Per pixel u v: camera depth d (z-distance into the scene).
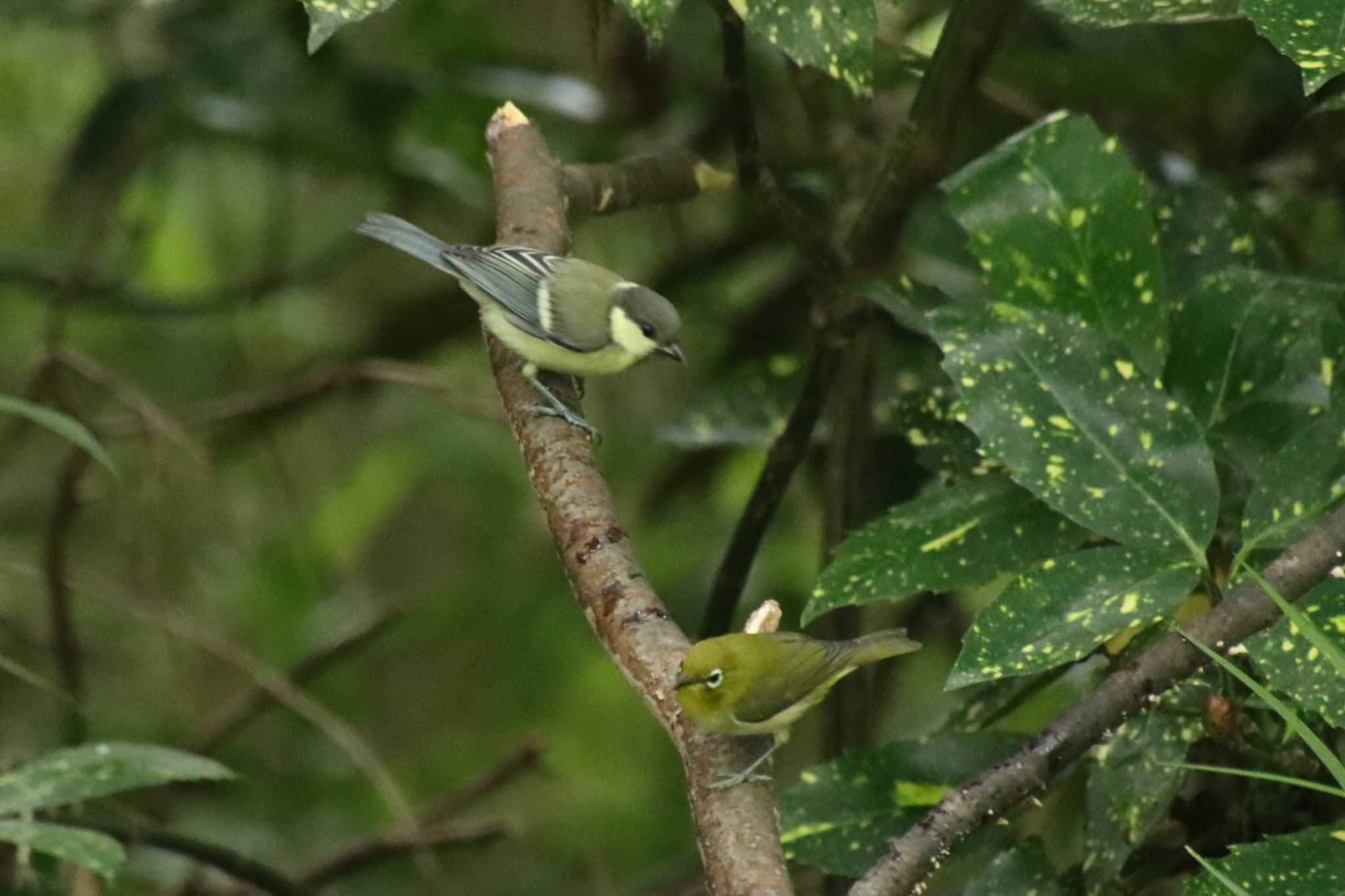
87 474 14.10
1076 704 5.35
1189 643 5.41
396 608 12.09
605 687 15.47
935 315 6.39
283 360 16.08
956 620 11.40
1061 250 6.93
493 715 15.51
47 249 16.02
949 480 7.69
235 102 12.68
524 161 8.86
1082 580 5.73
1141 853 7.10
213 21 12.91
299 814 14.59
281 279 13.97
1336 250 10.19
